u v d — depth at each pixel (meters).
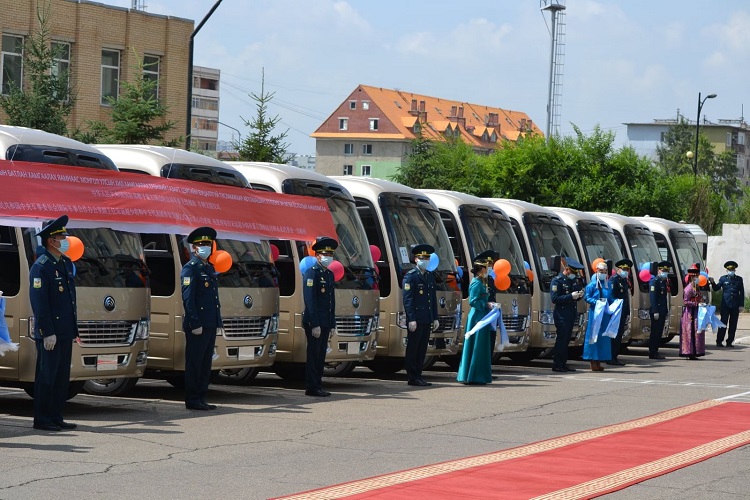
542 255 25.56
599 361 24.28
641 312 29.78
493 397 18.08
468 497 9.70
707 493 10.18
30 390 14.86
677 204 51.97
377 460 11.62
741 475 11.16
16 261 14.02
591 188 49.66
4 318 12.83
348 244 19.45
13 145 14.35
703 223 64.00
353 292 19.14
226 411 15.48
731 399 18.48
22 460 10.93
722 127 161.25
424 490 9.96
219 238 16.61
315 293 17.55
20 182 13.76
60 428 13.20
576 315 24.91
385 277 20.66
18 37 36.41
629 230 30.59
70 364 13.38
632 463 11.72
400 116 130.50
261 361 17.25
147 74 40.34
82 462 10.94
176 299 16.50
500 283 21.28
